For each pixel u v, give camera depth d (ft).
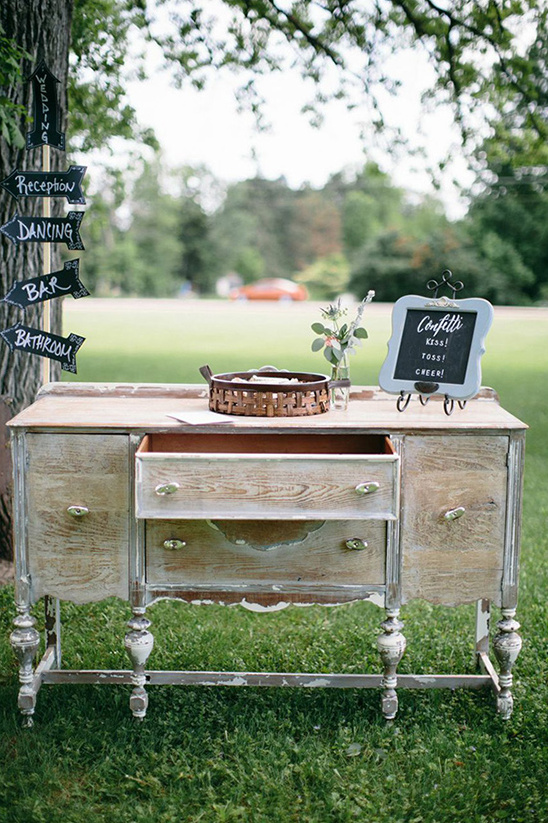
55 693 10.22
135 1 23.36
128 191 123.34
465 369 9.76
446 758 9.07
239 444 10.34
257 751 9.07
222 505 8.61
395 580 9.44
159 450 10.31
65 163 15.14
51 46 14.39
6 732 9.39
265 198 140.56
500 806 8.29
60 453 9.22
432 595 9.50
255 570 9.38
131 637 9.51
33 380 14.69
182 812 8.08
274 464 8.56
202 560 9.37
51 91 11.28
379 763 9.00
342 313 10.34
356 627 12.67
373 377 41.65
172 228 128.57
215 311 86.69
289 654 11.64
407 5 23.84
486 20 23.56
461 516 9.36
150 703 10.12
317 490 8.61
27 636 9.48
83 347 53.11
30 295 11.25
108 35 23.67
